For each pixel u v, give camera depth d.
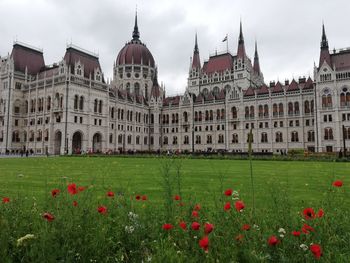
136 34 158.25
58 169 30.83
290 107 100.19
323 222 6.93
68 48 106.50
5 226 6.09
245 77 124.94
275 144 101.69
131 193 14.34
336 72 89.56
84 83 102.00
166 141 130.25
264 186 17.75
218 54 138.38
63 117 95.12
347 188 16.86
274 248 5.36
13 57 112.12
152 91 139.12
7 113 104.62
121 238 6.27
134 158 64.62
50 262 4.97
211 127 117.25
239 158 60.03
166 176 10.54
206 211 8.68
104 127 107.38
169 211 7.55
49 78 101.50
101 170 29.42
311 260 5.04
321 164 42.47
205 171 28.59
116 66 147.25
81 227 6.14
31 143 104.88
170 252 5.07
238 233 6.14
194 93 135.88
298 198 13.71
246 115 108.62
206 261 5.13
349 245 5.61
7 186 17.48
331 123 88.81
